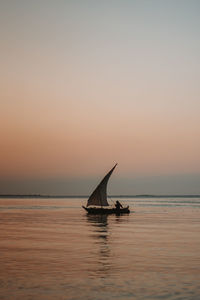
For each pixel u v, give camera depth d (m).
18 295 20.25
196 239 41.94
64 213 102.38
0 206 162.00
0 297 19.91
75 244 37.62
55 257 30.38
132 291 21.02
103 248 35.00
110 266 26.98
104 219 77.00
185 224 63.59
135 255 31.33
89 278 23.67
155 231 51.06
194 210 127.00
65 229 53.94
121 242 39.22
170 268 26.38
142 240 40.97
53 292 20.80
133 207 160.62
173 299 19.72
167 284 22.36
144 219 77.62
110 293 20.67
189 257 30.42
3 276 24.09
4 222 68.06
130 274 24.66
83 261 28.75
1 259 29.53
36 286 21.92
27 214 97.00
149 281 23.00
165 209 136.38
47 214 96.75
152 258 29.98
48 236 44.59
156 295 20.34
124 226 59.38
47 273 24.91
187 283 22.56
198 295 20.36
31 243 38.34
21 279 23.39
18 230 52.28
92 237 43.56
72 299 19.66
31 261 28.70
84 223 65.94
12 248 35.00
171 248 35.12
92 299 19.69
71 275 24.38
